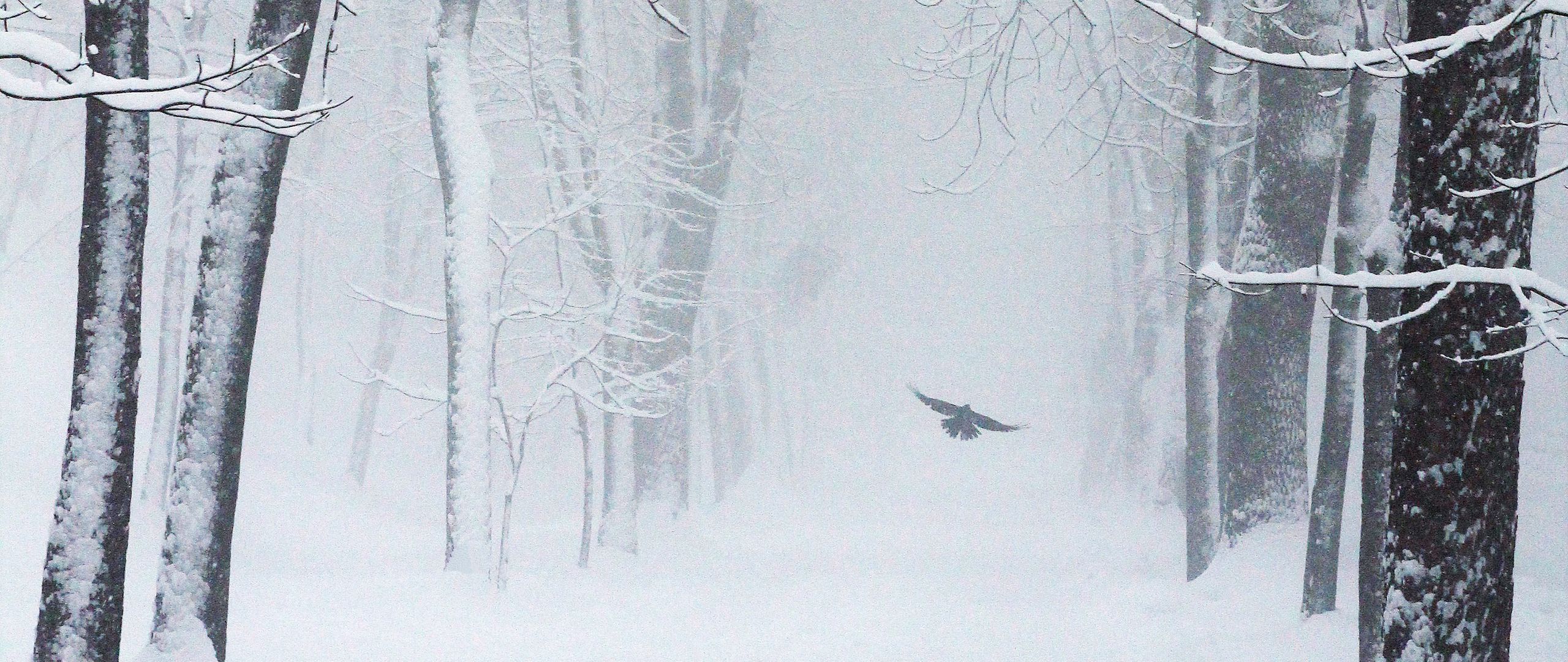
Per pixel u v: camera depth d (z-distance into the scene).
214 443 16.61
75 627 13.22
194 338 16.75
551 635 21.12
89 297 13.34
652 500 42.72
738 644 21.77
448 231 27.20
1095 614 25.23
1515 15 8.98
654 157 41.00
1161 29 41.84
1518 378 11.46
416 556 37.53
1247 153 37.75
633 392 35.84
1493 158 11.20
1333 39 27.30
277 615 20.25
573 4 39.53
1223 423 34.50
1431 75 11.38
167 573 16.33
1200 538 31.16
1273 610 23.27
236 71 8.91
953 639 22.41
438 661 18.28
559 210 36.03
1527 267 11.52
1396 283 9.95
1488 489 11.40
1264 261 27.75
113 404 13.43
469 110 27.56
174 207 39.94
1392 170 42.34
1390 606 11.86
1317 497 21.84
